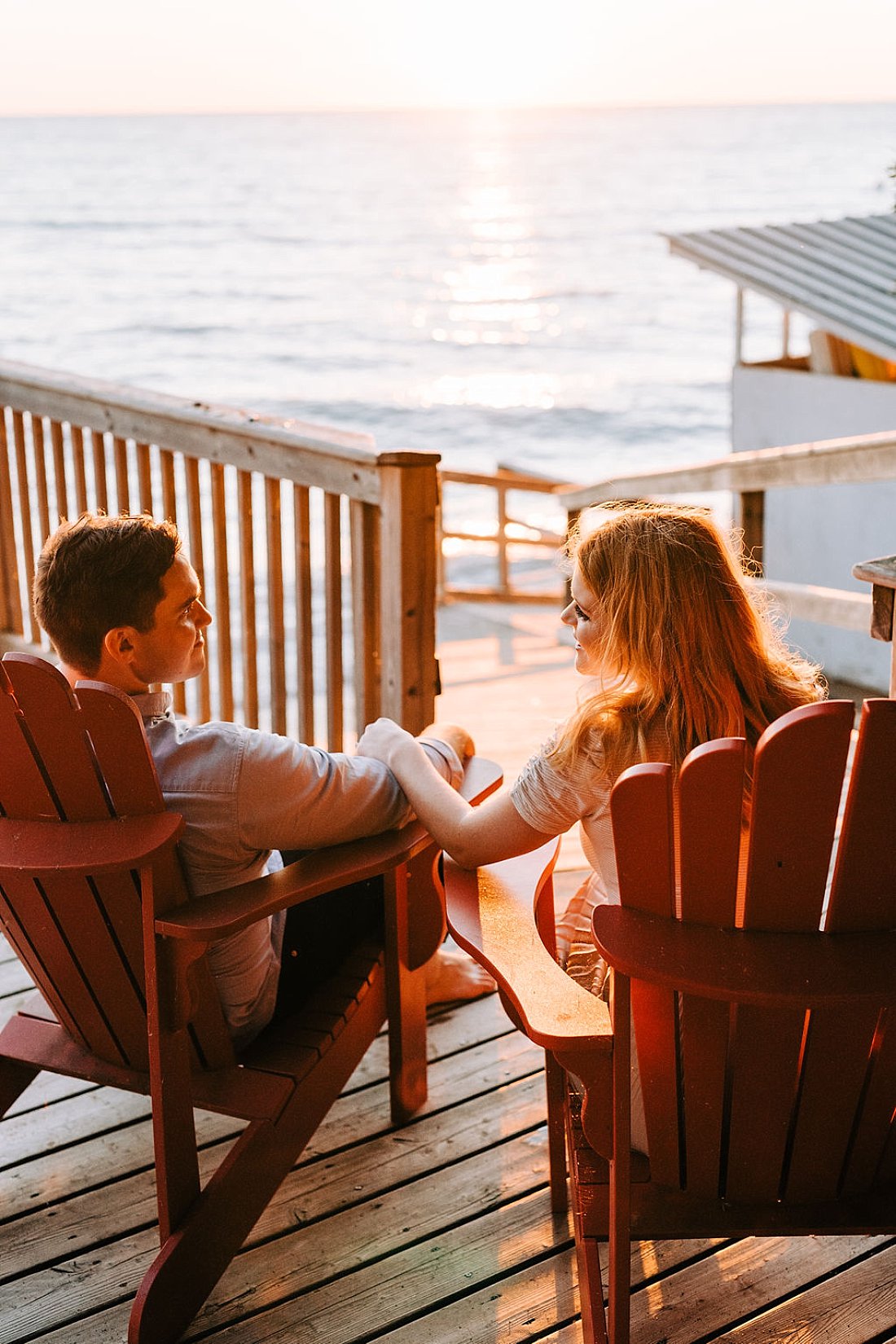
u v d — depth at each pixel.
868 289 7.39
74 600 1.71
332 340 38.88
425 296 47.50
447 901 1.77
